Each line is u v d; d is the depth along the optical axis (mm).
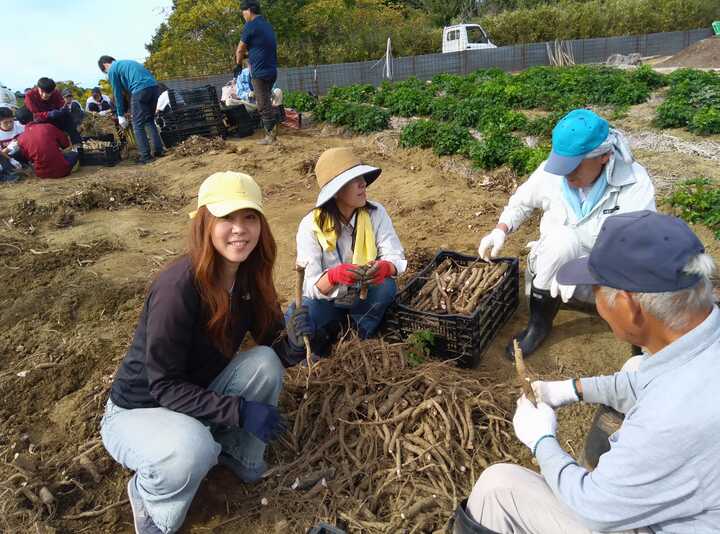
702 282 1549
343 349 3502
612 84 11688
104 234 6527
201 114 10781
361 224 3668
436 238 5836
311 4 27969
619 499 1640
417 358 3533
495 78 15328
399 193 7418
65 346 4242
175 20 26234
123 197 7746
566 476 1819
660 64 20109
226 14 25078
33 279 5340
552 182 3709
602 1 31641
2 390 3789
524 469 2057
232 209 2264
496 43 29875
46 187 8797
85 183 8930
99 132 13977
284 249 5840
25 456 3143
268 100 10266
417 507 2660
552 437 1989
